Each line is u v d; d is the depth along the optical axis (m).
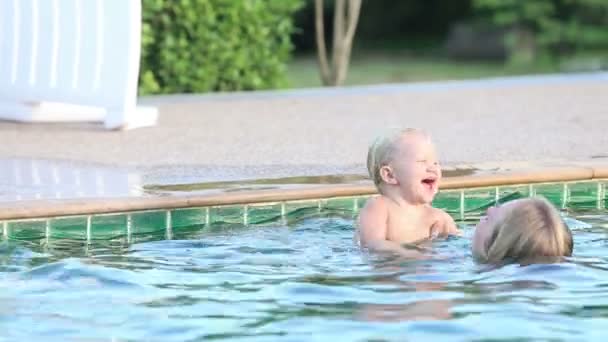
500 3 55.12
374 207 13.06
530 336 9.34
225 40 26.83
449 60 56.97
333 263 11.91
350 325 9.68
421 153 12.97
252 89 27.47
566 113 22.59
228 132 20.27
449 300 10.41
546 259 11.62
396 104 24.39
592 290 10.64
